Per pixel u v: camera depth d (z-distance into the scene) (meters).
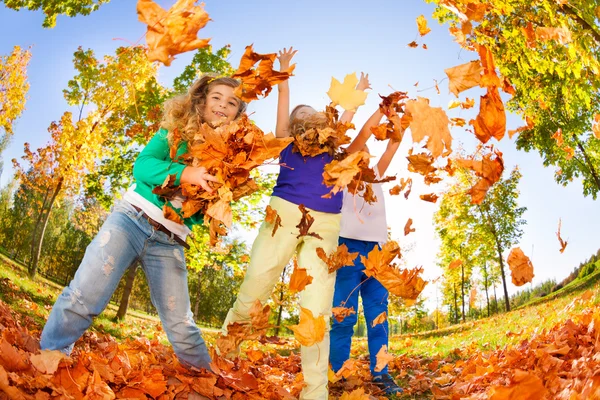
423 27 1.94
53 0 6.09
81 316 2.06
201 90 2.48
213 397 2.26
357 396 2.56
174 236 2.33
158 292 2.33
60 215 23.09
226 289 29.94
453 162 1.95
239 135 2.02
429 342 10.04
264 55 1.73
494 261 22.38
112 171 12.04
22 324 4.63
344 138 2.42
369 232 3.58
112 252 2.13
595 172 12.06
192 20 1.34
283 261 2.57
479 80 1.70
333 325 3.57
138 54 9.16
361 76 2.66
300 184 2.55
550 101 8.79
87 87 10.69
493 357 3.73
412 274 2.25
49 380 1.76
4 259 12.41
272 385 2.68
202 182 2.04
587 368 2.04
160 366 2.40
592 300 5.63
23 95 10.84
